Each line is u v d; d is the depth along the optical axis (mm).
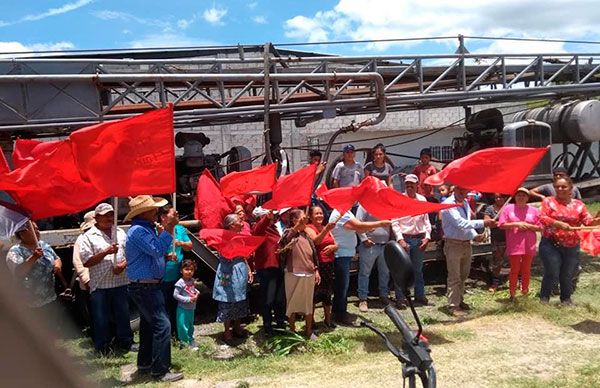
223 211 7918
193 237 8109
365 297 8352
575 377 5371
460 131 23531
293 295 6918
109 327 6996
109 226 6582
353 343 6797
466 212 8000
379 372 5777
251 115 10227
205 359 6418
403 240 8281
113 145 5223
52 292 5973
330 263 7434
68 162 5418
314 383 5531
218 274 7121
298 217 6934
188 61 9039
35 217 5602
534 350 6246
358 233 8344
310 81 10227
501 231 9164
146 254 5586
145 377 5871
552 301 8148
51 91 8023
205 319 8422
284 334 7055
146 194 5383
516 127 12812
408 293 2191
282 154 10227
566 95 12766
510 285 8344
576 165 16609
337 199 7145
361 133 22031
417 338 2207
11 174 5262
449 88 12484
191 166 10375
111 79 8125
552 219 7621
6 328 1022
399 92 11984
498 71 11672
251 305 8281
